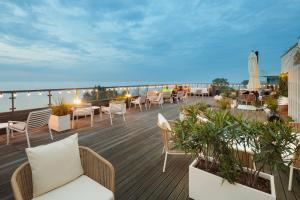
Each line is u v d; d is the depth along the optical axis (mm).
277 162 1651
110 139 4422
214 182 1976
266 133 1661
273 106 5730
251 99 8000
